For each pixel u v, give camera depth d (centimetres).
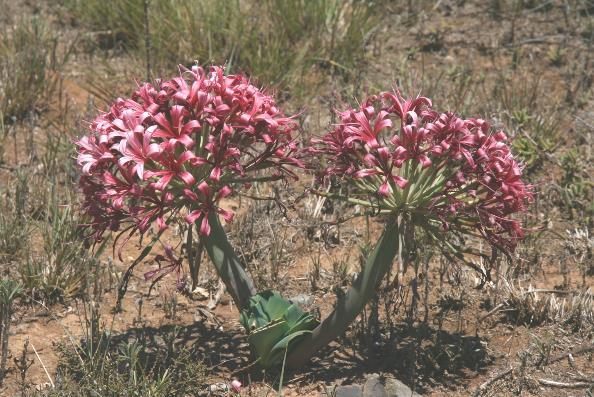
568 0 1355
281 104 1177
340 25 1300
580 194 1012
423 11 1366
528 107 1156
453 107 1140
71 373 759
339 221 733
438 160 700
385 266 723
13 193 1006
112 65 1268
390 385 730
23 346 798
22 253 910
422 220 714
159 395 718
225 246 743
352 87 1191
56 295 864
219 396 743
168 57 1249
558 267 919
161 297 872
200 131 700
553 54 1251
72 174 1020
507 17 1345
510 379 771
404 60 1255
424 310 853
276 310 744
